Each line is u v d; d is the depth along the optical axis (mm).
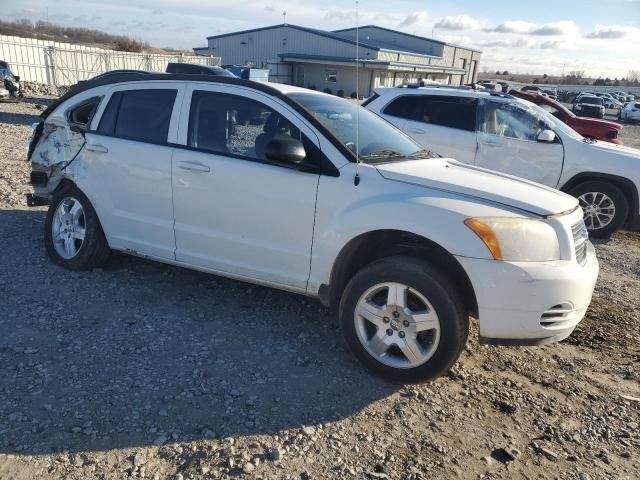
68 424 2973
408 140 4680
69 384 3324
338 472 2770
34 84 27453
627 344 4414
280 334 4145
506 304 3275
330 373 3662
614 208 7656
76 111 4980
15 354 3602
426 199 3455
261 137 4020
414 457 2918
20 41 31875
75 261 4957
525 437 3154
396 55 48344
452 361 3404
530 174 7863
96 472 2656
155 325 4141
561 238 3416
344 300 3625
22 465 2660
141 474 2662
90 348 3750
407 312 3424
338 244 3664
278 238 3930
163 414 3115
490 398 3514
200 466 2740
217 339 4004
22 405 3094
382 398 3424
